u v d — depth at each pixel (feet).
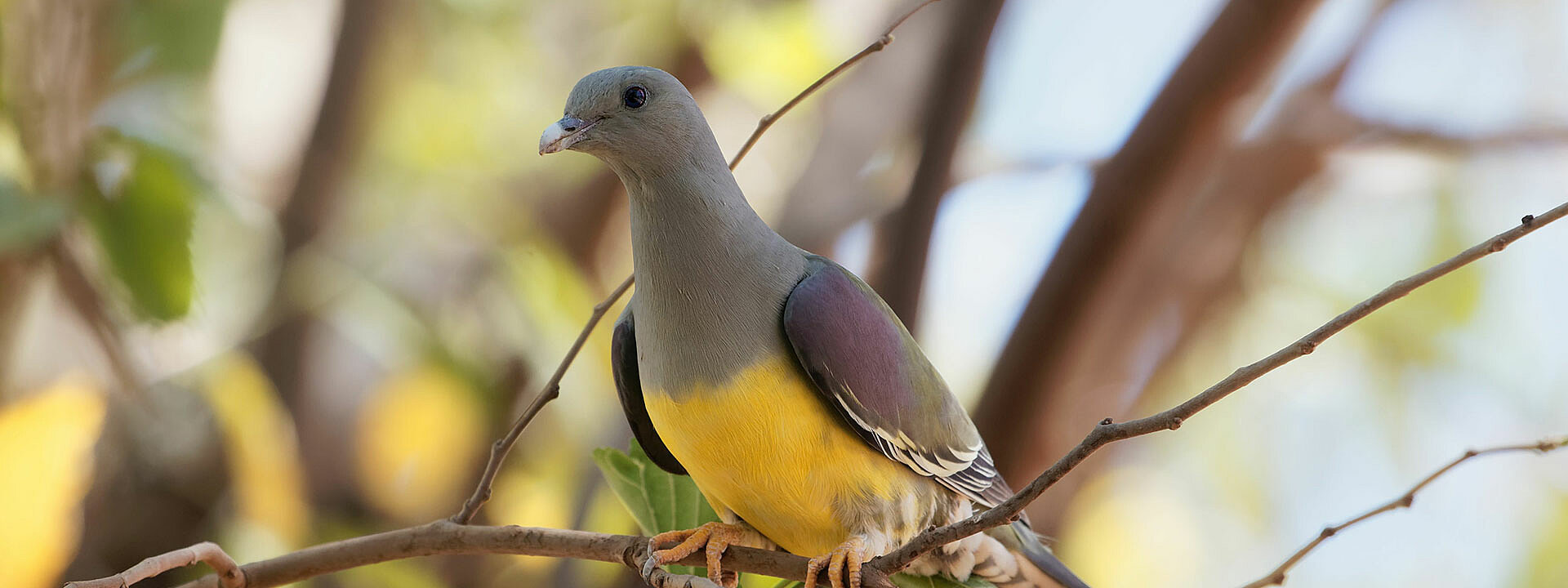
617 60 44.06
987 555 22.54
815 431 19.20
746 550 19.67
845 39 42.29
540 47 43.96
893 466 20.02
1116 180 37.11
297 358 36.45
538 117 43.62
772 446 19.06
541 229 40.16
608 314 33.17
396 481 39.14
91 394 28.35
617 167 19.75
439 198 39.91
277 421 34.37
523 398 37.35
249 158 38.88
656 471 21.95
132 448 34.32
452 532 18.47
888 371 19.76
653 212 19.38
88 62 26.68
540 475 36.50
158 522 34.55
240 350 34.81
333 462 38.65
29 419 27.25
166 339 30.96
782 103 41.04
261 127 39.52
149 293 25.43
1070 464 14.74
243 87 40.22
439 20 41.86
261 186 37.70
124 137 25.22
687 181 19.25
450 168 41.29
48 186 25.08
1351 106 46.06
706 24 41.86
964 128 35.83
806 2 40.63
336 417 38.58
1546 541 46.75
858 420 19.19
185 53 34.76
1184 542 48.55
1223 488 48.93
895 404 19.75
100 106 28.04
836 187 39.73
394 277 37.14
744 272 19.16
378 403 38.75
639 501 21.75
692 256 19.06
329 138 36.86
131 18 32.01
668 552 19.27
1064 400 39.47
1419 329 46.29
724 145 44.80
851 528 19.85
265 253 36.35
